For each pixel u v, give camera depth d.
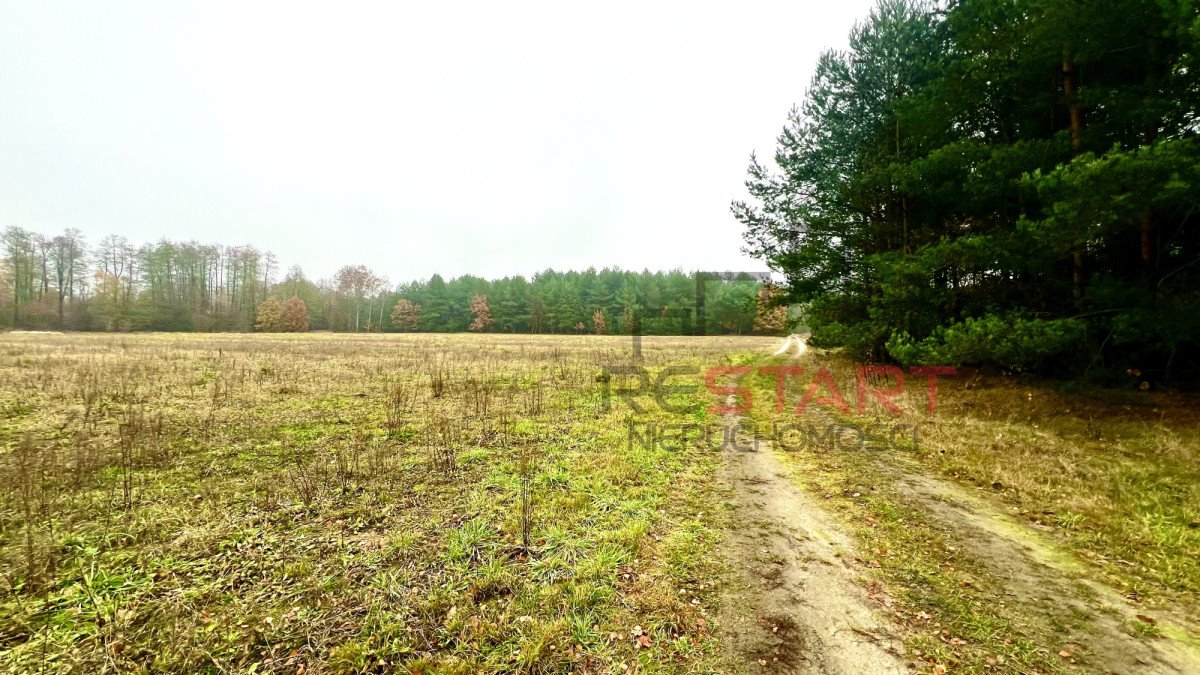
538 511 5.00
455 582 3.67
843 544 4.58
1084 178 6.50
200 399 9.89
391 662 2.86
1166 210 7.89
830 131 14.98
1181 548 4.32
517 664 2.88
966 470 6.62
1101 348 8.82
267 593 3.45
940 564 4.21
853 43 14.56
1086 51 8.13
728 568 4.11
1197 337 7.91
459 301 75.88
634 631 3.24
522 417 9.24
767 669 2.93
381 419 8.69
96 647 2.84
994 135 10.95
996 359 8.52
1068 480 5.93
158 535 4.18
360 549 4.12
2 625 2.97
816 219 14.69
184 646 2.86
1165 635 3.25
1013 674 2.90
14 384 10.34
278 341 32.62
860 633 3.27
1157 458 6.30
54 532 4.09
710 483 6.22
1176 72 7.44
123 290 55.38
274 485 5.39
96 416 8.12
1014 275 10.86
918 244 13.48
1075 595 3.73
